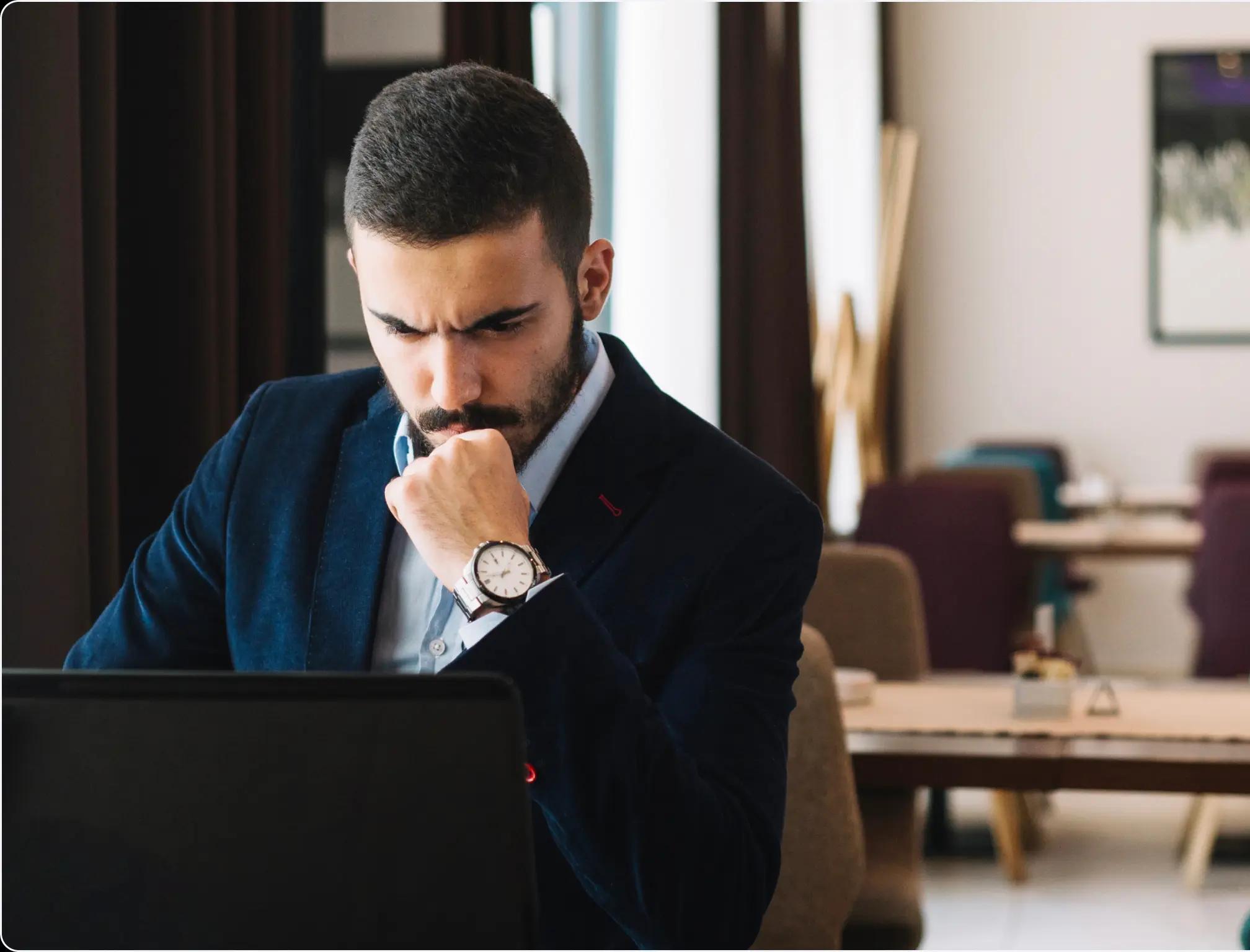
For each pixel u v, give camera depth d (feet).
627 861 3.19
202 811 2.38
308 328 8.52
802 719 6.07
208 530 4.11
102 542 6.09
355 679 2.37
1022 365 24.14
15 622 5.58
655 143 16.72
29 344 5.61
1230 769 6.49
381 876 2.36
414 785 2.36
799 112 18.70
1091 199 23.94
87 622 5.75
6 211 5.58
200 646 4.14
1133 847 12.94
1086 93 23.89
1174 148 23.72
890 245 21.72
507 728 2.35
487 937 2.37
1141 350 23.91
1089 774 6.60
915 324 24.34
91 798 2.39
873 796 8.58
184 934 2.38
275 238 7.59
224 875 2.38
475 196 3.12
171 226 6.71
